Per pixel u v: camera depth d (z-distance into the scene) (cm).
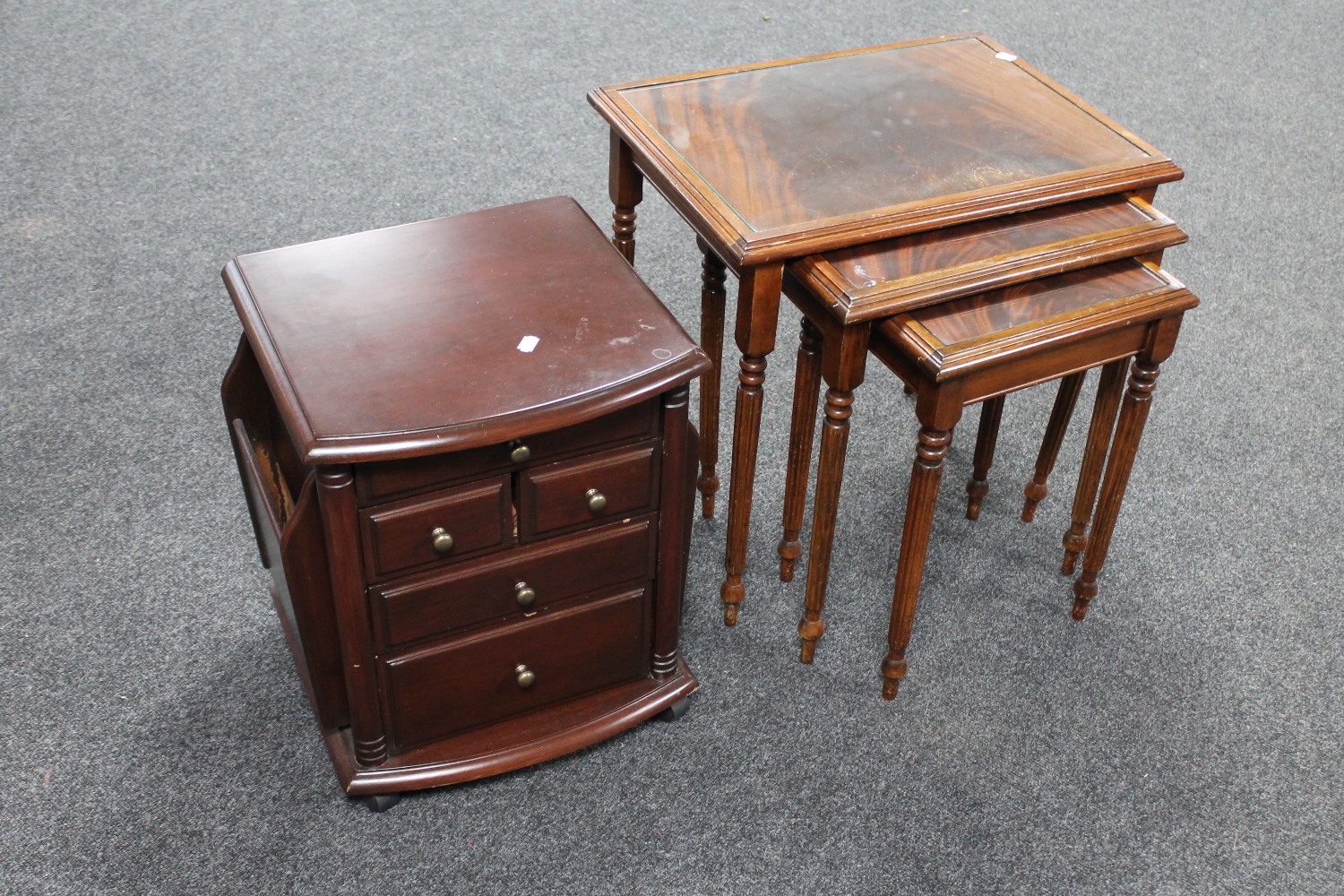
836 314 161
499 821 177
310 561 159
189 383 250
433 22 380
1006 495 238
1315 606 215
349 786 174
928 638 208
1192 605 215
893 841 176
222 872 168
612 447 162
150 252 283
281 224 293
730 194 174
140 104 334
